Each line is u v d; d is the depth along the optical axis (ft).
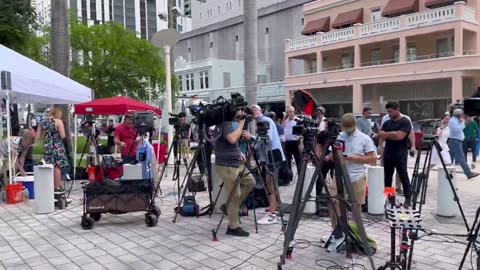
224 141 16.85
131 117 27.35
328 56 102.06
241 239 16.69
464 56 72.54
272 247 15.65
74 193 26.91
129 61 74.38
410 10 85.76
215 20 192.54
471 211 20.86
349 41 90.79
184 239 16.81
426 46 83.41
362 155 15.26
